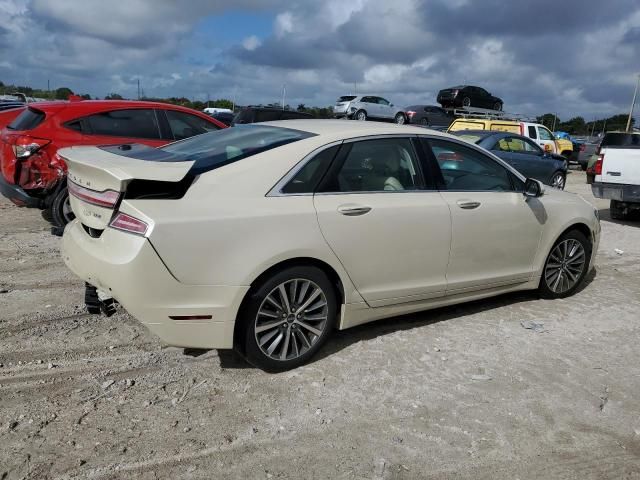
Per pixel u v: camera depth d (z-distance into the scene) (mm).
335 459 2975
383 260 4105
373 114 31688
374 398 3578
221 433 3133
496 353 4309
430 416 3416
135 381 3627
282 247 3574
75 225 3947
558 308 5379
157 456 2908
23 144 7020
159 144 8133
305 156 3842
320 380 3756
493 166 4953
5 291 5027
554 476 2945
